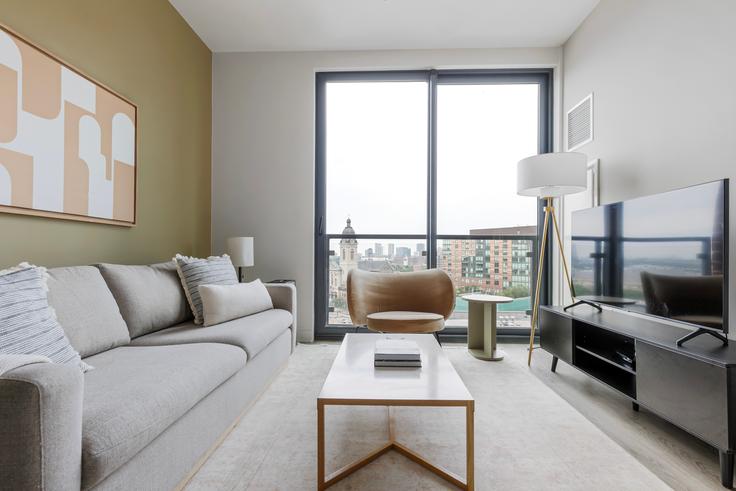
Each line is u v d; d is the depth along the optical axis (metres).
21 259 1.73
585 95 3.20
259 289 2.62
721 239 1.61
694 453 1.60
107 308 1.70
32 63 1.73
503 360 2.98
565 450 1.60
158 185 2.80
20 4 1.70
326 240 3.83
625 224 2.21
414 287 3.18
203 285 2.22
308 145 3.67
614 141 2.79
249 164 3.69
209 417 1.51
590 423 1.86
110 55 2.28
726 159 1.90
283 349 2.60
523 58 3.62
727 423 1.36
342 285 3.83
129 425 1.00
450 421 1.88
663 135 2.31
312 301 3.64
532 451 1.59
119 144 2.33
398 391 1.31
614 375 2.20
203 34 3.40
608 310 2.67
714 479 1.42
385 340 1.85
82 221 2.07
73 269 1.68
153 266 2.29
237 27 3.30
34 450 0.77
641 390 1.81
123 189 2.37
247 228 3.68
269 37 3.46
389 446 1.60
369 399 1.24
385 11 3.09
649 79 2.43
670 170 2.26
